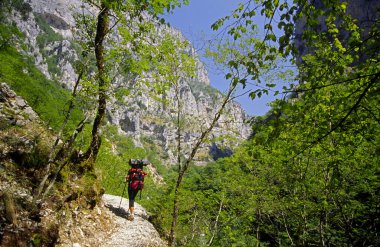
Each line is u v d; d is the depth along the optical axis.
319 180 9.51
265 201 12.08
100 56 7.42
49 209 6.48
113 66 6.88
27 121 8.73
